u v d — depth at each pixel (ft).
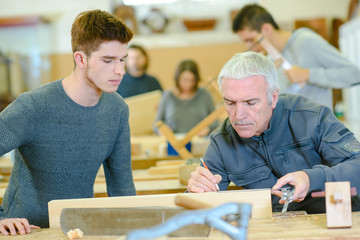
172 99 12.09
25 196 5.01
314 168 4.38
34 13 20.68
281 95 5.35
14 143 4.54
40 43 20.61
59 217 4.31
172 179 7.21
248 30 8.14
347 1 19.88
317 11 20.01
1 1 20.71
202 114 11.91
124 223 3.93
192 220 2.14
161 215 3.86
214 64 19.58
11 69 19.76
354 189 3.86
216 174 5.08
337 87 8.04
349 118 18.29
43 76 20.68
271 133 4.98
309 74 7.89
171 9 20.66
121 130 5.33
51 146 4.81
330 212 3.76
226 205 2.22
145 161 8.79
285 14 20.13
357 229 3.73
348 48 17.94
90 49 4.42
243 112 4.53
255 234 3.68
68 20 20.68
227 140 5.26
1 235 4.16
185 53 19.69
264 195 4.18
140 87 13.89
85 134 4.90
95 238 3.92
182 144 8.19
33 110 4.62
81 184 5.09
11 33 20.48
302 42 8.25
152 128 11.90
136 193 6.15
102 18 4.42
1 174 8.65
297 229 3.78
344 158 4.60
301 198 4.23
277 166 5.07
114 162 5.46
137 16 20.71
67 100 4.75
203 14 20.53
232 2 20.42
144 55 13.76
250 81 4.47
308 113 4.99
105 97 5.06
